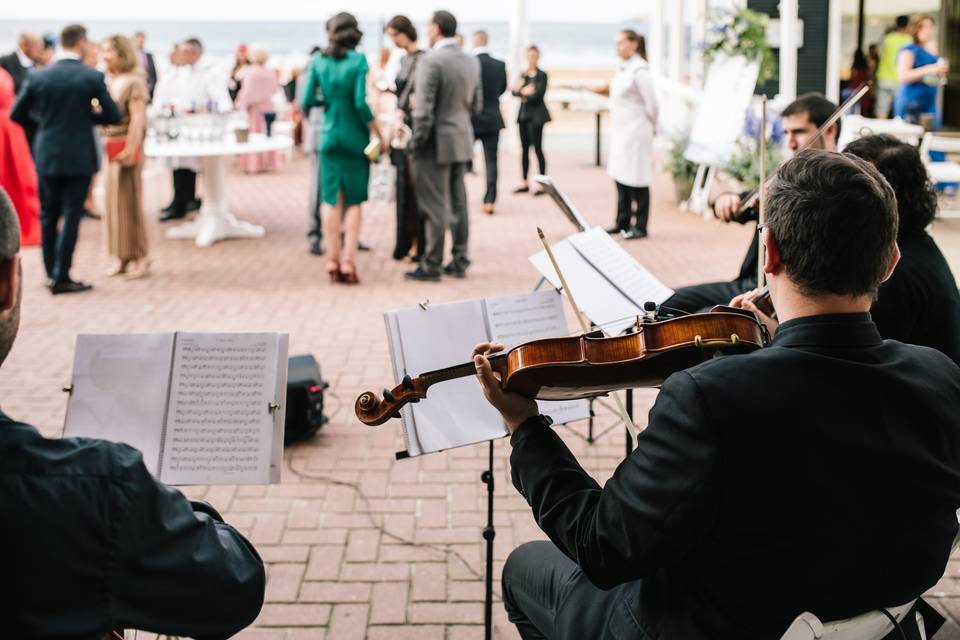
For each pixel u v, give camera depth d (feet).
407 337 8.45
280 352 7.56
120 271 25.16
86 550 4.33
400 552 11.50
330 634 9.88
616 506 5.08
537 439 6.00
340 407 16.16
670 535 4.91
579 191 38.73
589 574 5.31
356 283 24.23
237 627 5.03
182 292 23.52
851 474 4.91
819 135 11.34
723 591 5.08
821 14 32.73
